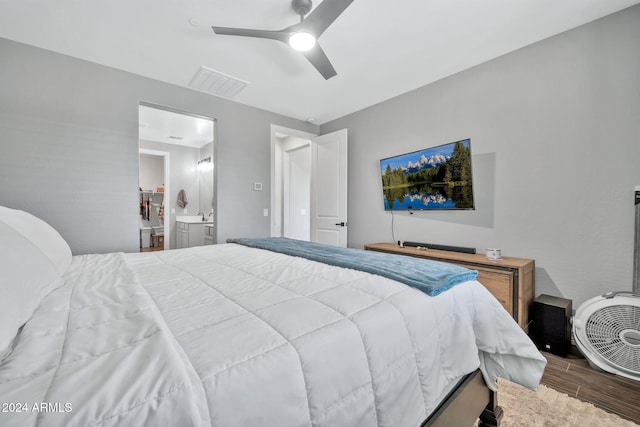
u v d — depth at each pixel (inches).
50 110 92.4
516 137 94.4
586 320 72.7
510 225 96.1
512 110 95.2
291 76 110.5
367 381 29.9
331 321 31.4
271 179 150.2
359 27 81.4
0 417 15.4
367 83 117.3
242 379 21.9
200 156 240.7
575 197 83.2
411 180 123.1
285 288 42.1
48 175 92.0
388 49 92.7
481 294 48.6
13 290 25.9
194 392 19.4
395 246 120.7
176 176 231.3
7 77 86.2
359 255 66.3
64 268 50.8
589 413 56.0
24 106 88.5
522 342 47.0
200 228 190.2
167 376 19.6
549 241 88.0
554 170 87.0
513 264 82.5
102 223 101.0
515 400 60.1
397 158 128.0
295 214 211.9
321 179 161.5
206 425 18.9
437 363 38.4
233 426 20.2
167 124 172.6
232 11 74.7
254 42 88.7
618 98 76.3
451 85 110.7
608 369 69.2
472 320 46.6
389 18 77.5
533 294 89.7
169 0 70.9
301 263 60.3
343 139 148.1
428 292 41.0
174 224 230.1
